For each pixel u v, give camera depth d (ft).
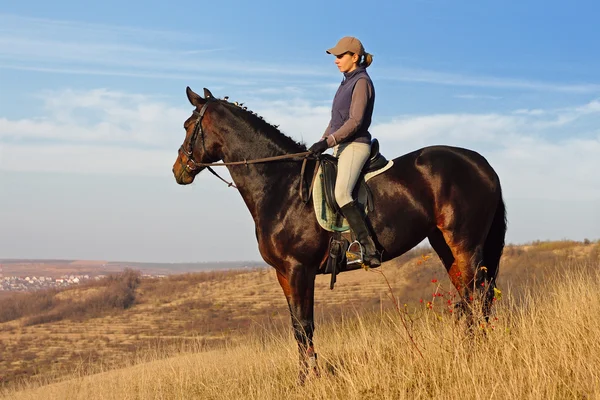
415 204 19.51
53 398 30.40
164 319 150.61
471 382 16.01
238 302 157.07
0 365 80.23
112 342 108.27
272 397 19.39
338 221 19.08
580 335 18.48
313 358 19.04
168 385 25.89
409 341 19.25
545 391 15.25
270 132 20.04
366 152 19.39
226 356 29.35
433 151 20.27
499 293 18.97
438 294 19.58
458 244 19.72
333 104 20.26
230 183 20.44
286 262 19.22
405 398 16.56
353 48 19.81
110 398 26.35
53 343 122.72
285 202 19.31
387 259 19.80
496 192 20.17
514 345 17.98
